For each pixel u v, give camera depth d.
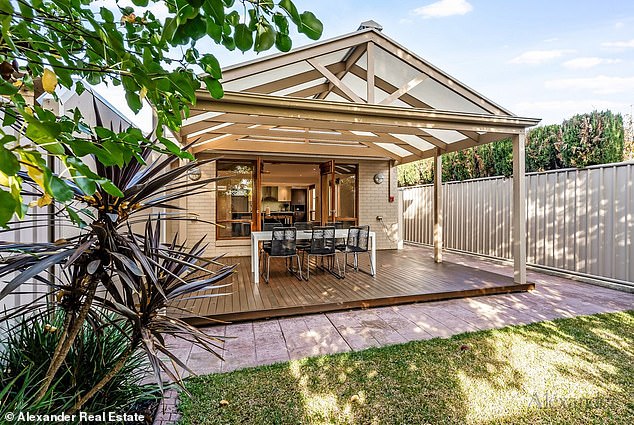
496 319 3.73
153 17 1.13
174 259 1.45
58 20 0.84
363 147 8.06
